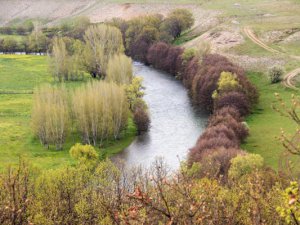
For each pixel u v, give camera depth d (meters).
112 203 25.75
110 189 35.25
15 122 92.19
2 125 90.06
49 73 135.50
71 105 91.00
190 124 91.25
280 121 86.69
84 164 55.44
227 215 15.75
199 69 112.25
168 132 87.38
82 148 64.81
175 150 78.19
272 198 20.16
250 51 128.00
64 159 73.88
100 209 29.86
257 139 78.12
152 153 77.38
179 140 82.94
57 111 80.88
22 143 81.75
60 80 128.25
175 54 136.62
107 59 127.31
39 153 77.25
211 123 81.44
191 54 127.69
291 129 81.00
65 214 31.48
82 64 131.25
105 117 83.94
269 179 30.23
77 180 38.66
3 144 80.44
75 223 30.31
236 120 81.56
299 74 110.81
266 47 129.25
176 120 93.88
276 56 122.31
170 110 100.50
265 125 85.25
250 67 119.94
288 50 126.25
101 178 41.06
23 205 16.56
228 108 86.75
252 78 115.06
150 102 106.81
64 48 129.75
